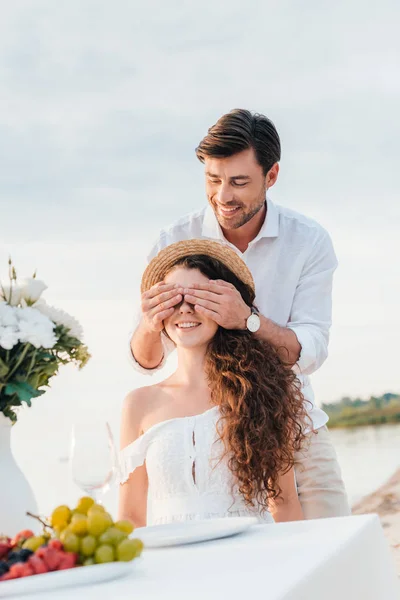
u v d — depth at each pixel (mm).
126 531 1238
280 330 2416
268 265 2725
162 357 2578
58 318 1530
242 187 2520
